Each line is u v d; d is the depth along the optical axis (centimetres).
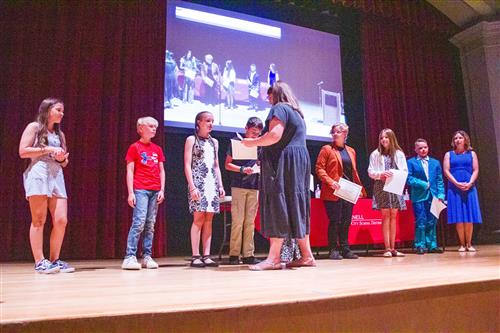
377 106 621
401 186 358
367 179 617
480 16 659
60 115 265
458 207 418
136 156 294
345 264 272
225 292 136
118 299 123
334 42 630
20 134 421
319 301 118
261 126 311
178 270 253
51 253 261
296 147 239
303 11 620
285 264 246
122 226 446
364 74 626
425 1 679
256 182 320
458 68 701
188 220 509
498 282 164
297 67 590
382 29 652
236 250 314
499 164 607
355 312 124
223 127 523
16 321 89
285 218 230
